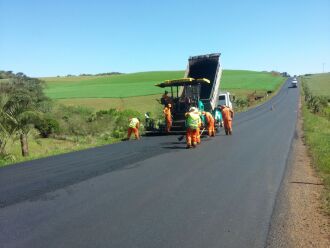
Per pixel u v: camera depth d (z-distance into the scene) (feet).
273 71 583.58
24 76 131.64
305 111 135.33
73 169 41.55
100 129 114.62
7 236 21.54
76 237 21.13
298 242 20.40
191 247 19.54
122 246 19.76
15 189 32.78
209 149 53.67
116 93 249.55
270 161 43.11
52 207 26.94
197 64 84.84
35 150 80.12
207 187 31.71
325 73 598.75
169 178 35.29
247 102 198.80
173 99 79.56
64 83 368.07
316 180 34.30
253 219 23.79
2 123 64.49
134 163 43.73
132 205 26.91
